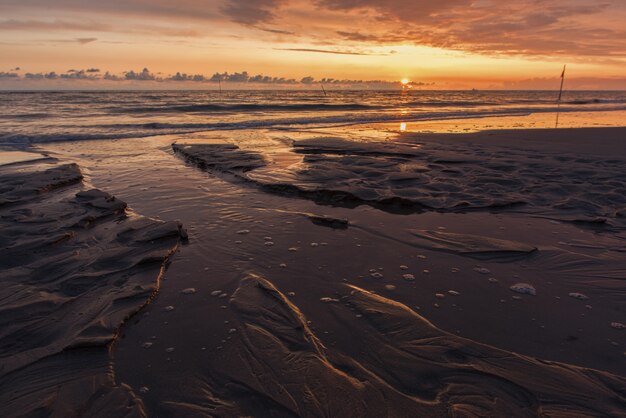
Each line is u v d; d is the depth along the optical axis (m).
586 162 8.47
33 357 2.47
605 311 3.03
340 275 3.61
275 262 3.87
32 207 5.34
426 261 3.93
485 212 5.48
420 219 5.19
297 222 5.04
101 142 12.13
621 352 2.53
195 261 3.88
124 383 2.25
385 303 3.10
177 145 10.91
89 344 2.54
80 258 3.85
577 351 2.54
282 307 3.03
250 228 4.80
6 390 2.19
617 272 3.67
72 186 6.75
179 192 6.43
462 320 2.89
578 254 4.06
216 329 2.78
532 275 3.63
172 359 2.46
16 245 4.04
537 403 2.07
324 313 2.96
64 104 31.73
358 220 5.13
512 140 12.06
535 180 6.97
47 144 11.61
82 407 2.06
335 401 2.08
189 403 2.10
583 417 1.97
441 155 9.28
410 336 2.66
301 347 2.55
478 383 2.22
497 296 3.25
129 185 6.86
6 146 11.15
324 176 7.07
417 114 24.72
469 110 29.77
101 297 3.15
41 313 2.92
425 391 2.16
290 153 9.93
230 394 2.16
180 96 54.03
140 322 2.86
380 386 2.20
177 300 3.17
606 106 36.81
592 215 5.28
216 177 7.52
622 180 6.84
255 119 19.81
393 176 7.09
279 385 2.21
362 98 56.91
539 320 2.90
